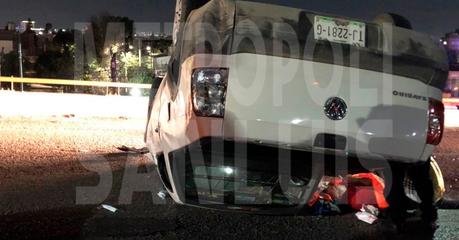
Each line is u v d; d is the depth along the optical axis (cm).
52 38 5762
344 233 513
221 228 514
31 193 602
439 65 446
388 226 535
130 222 518
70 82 2672
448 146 1113
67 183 650
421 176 516
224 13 425
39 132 1051
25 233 477
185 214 551
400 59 436
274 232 510
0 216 521
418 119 440
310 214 473
